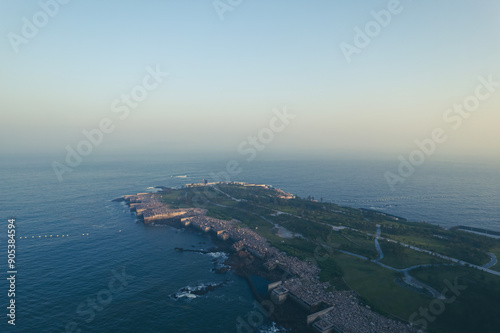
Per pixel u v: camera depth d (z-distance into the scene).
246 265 197.50
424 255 198.38
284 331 130.12
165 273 185.00
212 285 170.25
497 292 141.38
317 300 145.88
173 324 132.62
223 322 135.62
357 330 121.50
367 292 151.12
